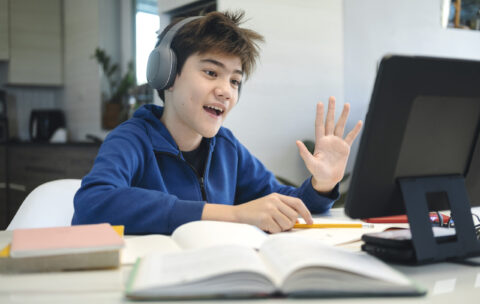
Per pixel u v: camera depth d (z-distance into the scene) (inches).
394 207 25.6
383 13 119.2
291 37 106.7
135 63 159.5
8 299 18.1
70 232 25.5
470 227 26.0
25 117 183.8
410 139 24.5
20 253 21.6
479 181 27.6
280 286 18.1
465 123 25.8
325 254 20.9
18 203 145.3
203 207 33.4
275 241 23.4
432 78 23.5
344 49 114.1
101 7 161.5
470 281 21.4
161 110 50.1
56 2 177.6
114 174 37.5
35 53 173.8
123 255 25.1
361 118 117.8
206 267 19.0
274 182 53.8
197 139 48.0
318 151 37.5
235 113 100.1
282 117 105.9
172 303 17.5
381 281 18.8
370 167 24.0
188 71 41.9
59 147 132.8
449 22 126.6
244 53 42.0
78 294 18.7
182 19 44.6
